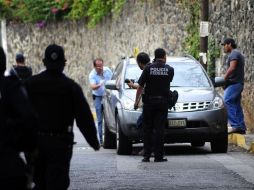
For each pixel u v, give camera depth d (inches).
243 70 1704.0
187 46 2265.0
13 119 600.4
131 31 2795.3
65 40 3607.3
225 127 1481.3
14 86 607.5
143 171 1231.5
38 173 781.3
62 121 767.1
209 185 1083.9
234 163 1331.2
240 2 1918.1
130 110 1460.4
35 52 3860.7
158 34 2509.8
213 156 1450.5
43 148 759.7
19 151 613.9
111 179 1146.7
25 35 3946.9
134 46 2758.4
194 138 1472.7
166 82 1350.9
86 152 1573.6
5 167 591.2
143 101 1353.3
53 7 3622.0
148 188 1060.5
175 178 1150.3
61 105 767.7
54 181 757.9
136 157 1448.1
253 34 1808.6
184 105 1465.3
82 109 767.1
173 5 2383.1
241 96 1861.5
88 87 3378.4
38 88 768.3
